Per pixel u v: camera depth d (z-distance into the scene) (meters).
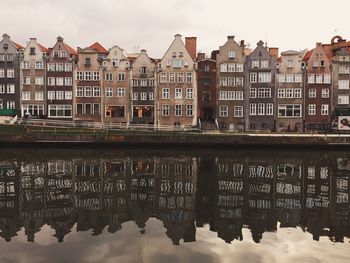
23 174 30.92
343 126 60.59
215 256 13.92
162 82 67.31
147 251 14.32
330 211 20.55
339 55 66.50
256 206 21.45
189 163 37.19
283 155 43.66
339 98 66.31
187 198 23.19
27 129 54.56
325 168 34.78
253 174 31.45
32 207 20.92
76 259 13.49
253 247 14.91
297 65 66.50
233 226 17.64
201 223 18.12
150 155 43.22
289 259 13.76
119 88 68.00
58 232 16.59
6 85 67.69
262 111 66.69
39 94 67.81
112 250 14.41
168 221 18.36
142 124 64.56
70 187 26.19
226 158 40.94
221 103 66.81
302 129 66.25
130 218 18.91
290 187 26.67
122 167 34.50
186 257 13.77
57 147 50.22
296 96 66.50
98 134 50.34
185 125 67.12
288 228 17.45
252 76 66.62
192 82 67.12
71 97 67.88
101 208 20.72
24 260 13.38
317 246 15.09
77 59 68.38
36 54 67.69
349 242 15.63
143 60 67.81
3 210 20.23
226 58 66.81
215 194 24.31
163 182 28.02
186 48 67.44
